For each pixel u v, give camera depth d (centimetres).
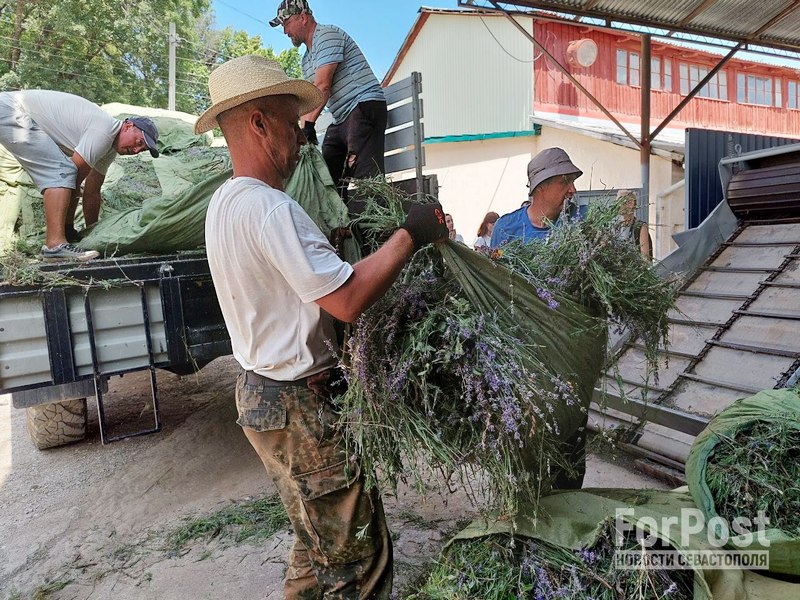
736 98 1680
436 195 389
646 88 746
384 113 392
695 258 428
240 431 425
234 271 159
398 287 174
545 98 1391
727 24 693
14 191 370
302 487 171
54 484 363
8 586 263
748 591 152
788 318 335
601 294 178
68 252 299
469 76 1450
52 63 1880
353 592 179
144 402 514
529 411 153
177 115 654
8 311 259
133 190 420
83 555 283
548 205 262
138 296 290
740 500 179
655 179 1039
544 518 180
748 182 417
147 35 2111
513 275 172
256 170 171
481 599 170
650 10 641
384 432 163
